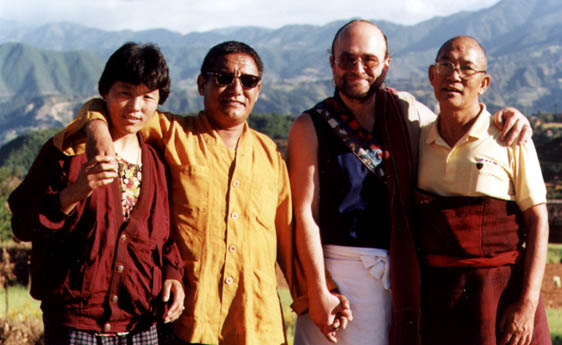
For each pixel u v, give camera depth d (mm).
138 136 3131
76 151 2879
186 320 3172
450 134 3512
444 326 3447
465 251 3400
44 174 2838
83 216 2840
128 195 2980
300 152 3562
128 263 2904
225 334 3201
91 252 2820
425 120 3791
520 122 3428
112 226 2869
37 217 2680
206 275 3188
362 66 3500
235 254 3225
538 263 3381
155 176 3102
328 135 3568
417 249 3580
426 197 3496
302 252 3494
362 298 3521
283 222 3494
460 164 3439
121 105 2932
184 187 3203
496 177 3408
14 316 8070
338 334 3572
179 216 3205
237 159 3295
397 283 3490
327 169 3543
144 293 2953
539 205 3422
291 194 3570
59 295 2814
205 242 3197
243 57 3312
